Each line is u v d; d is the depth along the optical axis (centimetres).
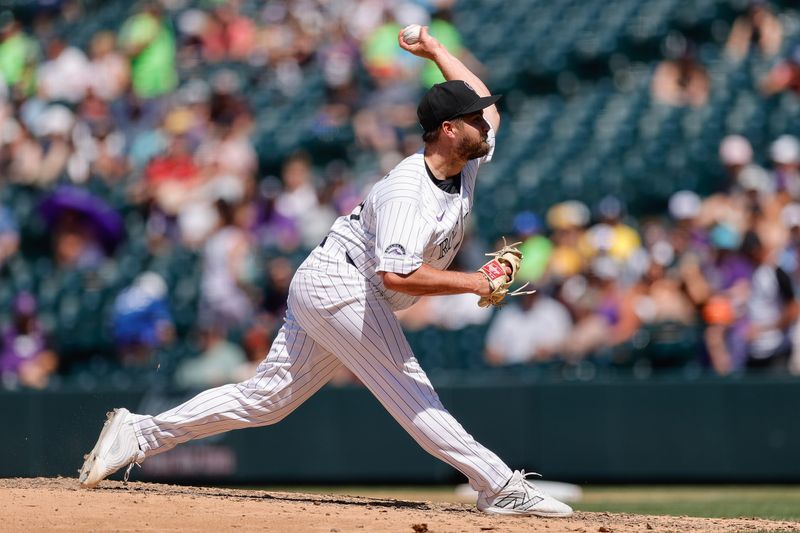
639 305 3447
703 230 3697
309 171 4478
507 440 3253
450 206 1677
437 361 3588
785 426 3123
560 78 4875
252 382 1800
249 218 4153
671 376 3275
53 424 3312
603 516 1847
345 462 3303
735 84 4556
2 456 3303
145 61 5081
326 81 4894
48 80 5138
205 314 3862
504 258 1664
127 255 4322
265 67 5128
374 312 1686
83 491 1797
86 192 4519
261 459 3356
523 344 3450
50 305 4203
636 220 4191
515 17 5175
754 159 4266
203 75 5162
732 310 3359
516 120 4747
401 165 1664
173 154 4525
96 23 5653
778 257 3409
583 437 3216
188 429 1819
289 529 1504
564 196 4250
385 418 3288
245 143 4562
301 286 1705
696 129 4388
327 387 3331
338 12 5212
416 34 1873
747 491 3088
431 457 3247
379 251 1611
